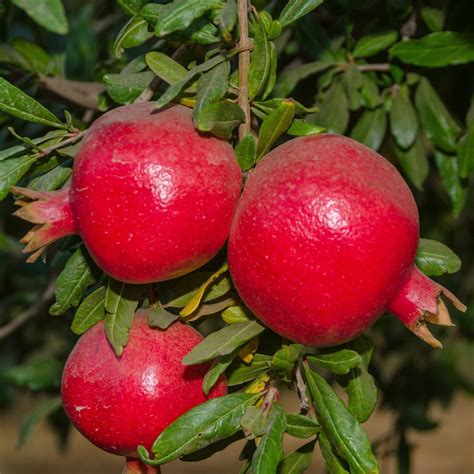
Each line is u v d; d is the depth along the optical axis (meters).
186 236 0.58
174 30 0.59
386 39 0.81
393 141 0.84
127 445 0.61
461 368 1.14
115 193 0.57
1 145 0.87
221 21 0.60
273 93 0.82
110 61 0.84
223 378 0.62
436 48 0.76
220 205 0.58
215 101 0.59
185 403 0.61
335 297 0.57
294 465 0.64
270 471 0.58
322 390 0.60
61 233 0.60
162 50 0.70
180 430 0.59
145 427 0.60
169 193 0.57
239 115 0.60
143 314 0.63
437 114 0.81
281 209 0.57
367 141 0.82
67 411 0.62
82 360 0.61
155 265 0.58
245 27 0.61
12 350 1.18
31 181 0.64
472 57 0.76
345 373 0.61
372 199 0.57
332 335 0.58
